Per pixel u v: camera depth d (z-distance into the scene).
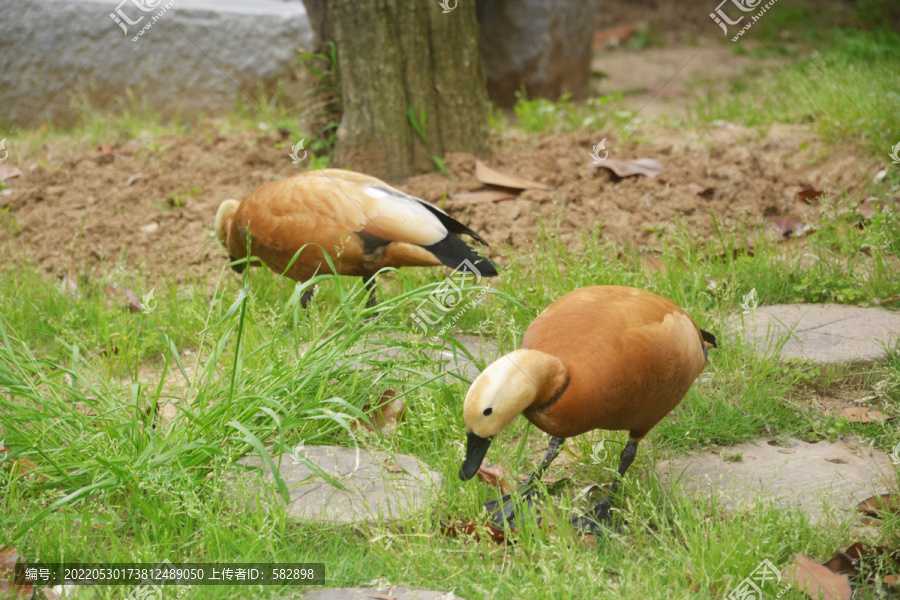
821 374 3.54
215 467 2.64
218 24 7.91
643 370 2.45
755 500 2.57
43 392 3.43
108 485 2.55
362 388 3.25
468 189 5.70
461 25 5.89
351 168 5.89
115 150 6.57
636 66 10.66
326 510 2.64
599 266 4.19
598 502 2.77
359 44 5.71
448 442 2.90
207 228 5.30
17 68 7.62
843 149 5.94
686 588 2.32
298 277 3.93
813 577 2.33
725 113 7.44
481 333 3.74
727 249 4.52
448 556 2.43
